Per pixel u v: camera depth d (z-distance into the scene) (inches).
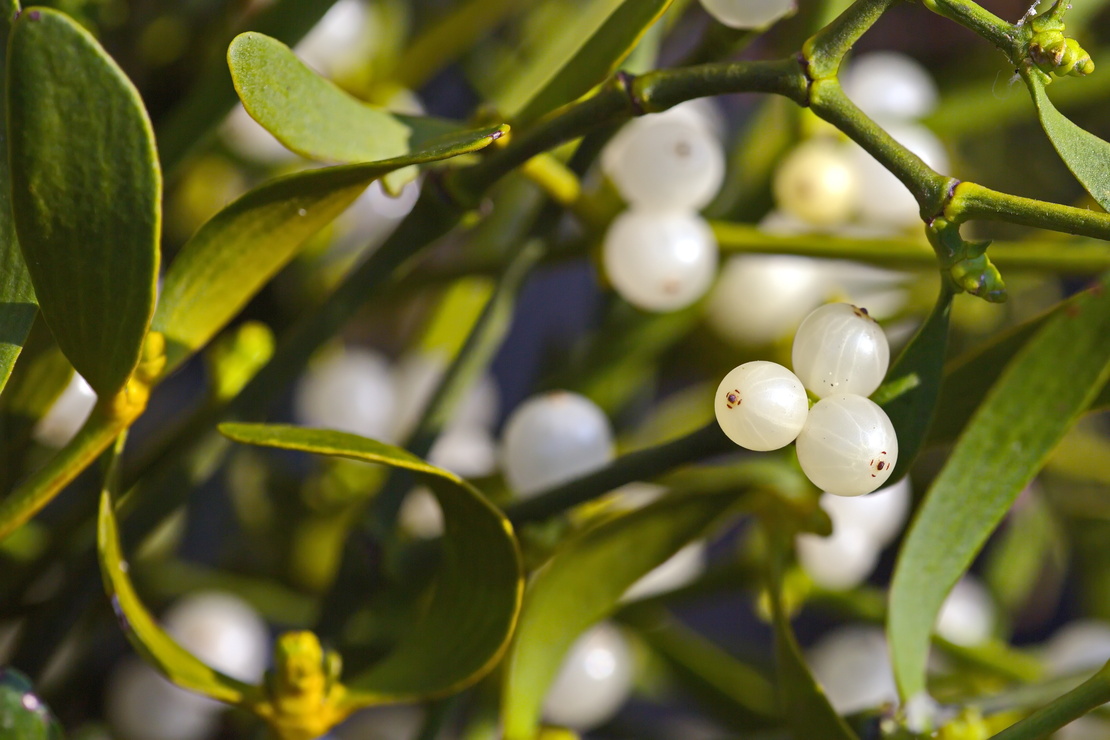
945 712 13.1
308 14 13.7
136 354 11.8
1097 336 12.7
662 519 13.3
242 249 12.2
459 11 17.0
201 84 14.0
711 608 30.6
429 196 13.4
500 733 14.7
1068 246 14.5
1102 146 11.6
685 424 19.3
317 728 12.5
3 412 13.4
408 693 12.5
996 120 16.6
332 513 18.5
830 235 14.8
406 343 23.8
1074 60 11.5
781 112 18.3
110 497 12.3
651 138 14.6
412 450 14.7
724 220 17.1
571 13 16.6
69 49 11.2
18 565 14.6
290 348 13.9
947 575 13.0
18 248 11.9
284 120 12.2
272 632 18.8
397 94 17.1
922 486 19.7
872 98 16.6
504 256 14.9
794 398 11.9
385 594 14.6
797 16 15.4
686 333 19.1
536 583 13.4
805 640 29.8
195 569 17.9
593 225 14.7
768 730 16.5
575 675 15.7
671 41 19.8
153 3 15.8
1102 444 22.0
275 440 11.7
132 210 11.5
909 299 18.3
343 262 19.6
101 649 17.7
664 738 19.7
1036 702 14.0
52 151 11.3
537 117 13.0
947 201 11.7
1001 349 13.1
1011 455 12.9
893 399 12.1
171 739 16.9
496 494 15.6
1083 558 22.9
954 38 23.4
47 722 12.3
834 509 16.0
